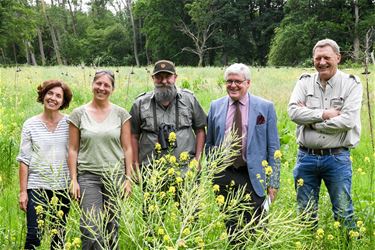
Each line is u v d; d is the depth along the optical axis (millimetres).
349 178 4512
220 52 65750
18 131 7086
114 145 4242
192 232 3238
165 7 63375
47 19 66062
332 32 46406
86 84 14055
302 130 4590
